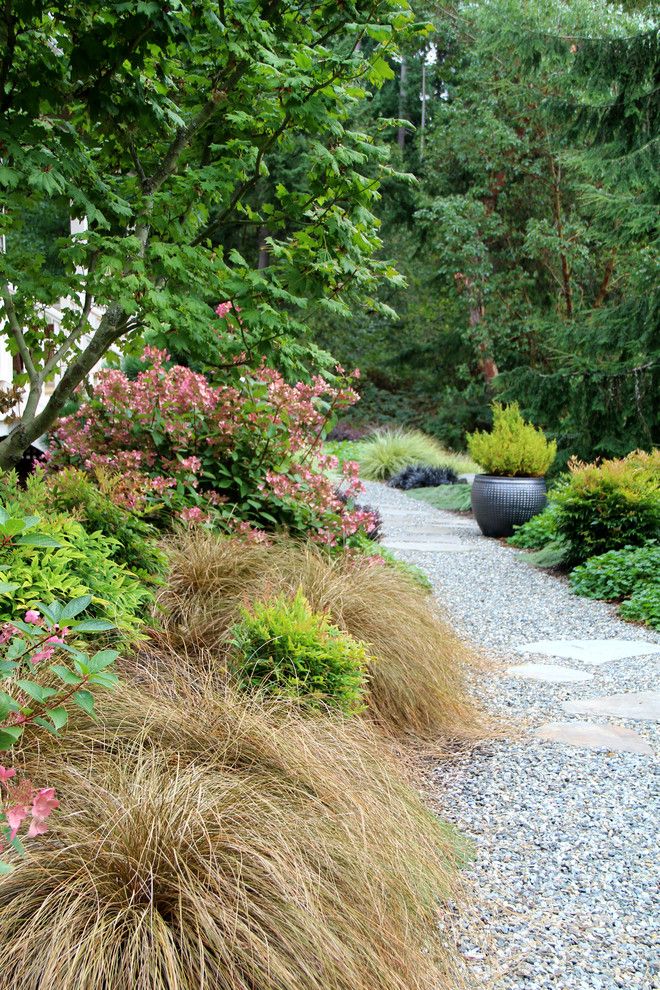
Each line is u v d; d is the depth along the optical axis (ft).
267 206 13.61
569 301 67.87
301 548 17.71
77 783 7.88
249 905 6.73
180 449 18.69
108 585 11.37
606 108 40.96
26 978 5.97
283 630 11.76
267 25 12.23
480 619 23.07
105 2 11.72
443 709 14.46
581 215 66.54
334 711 11.19
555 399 42.91
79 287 12.69
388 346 92.22
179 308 12.89
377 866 7.89
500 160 65.82
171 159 13.93
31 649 5.89
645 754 13.28
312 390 19.45
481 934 8.34
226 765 8.87
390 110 102.47
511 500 37.22
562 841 10.39
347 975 6.63
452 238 65.77
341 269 13.12
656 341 40.04
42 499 12.89
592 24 55.16
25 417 13.42
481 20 58.85
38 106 11.92
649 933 8.48
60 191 11.65
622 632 21.98
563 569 30.17
